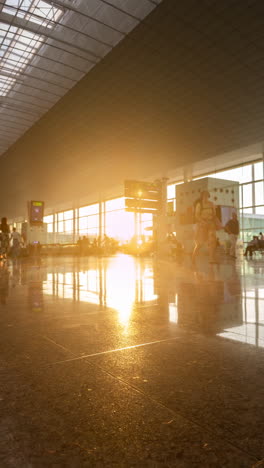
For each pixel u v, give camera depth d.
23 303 3.77
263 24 11.23
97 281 6.17
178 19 11.28
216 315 3.00
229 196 25.39
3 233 16.92
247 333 2.39
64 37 12.36
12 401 1.37
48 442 1.08
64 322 2.80
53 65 14.22
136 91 15.62
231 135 20.44
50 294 4.49
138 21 11.51
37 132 20.50
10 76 14.64
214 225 11.73
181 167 27.78
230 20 11.18
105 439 1.09
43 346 2.13
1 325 2.71
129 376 1.62
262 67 13.55
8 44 12.87
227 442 1.06
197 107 16.94
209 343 2.16
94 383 1.54
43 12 11.56
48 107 17.28
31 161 26.66
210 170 29.16
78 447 1.05
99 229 44.72
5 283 5.89
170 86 15.12
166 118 18.20
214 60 13.21
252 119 18.23
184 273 7.89
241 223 26.75
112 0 11.12
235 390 1.45
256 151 23.77
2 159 26.31
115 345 2.13
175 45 12.51
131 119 18.47
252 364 1.77
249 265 11.20
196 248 11.79
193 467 0.94
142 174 30.31
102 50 13.01
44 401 1.37
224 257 20.19
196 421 1.19
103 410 1.28
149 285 5.40
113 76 14.52
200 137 20.77
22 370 1.72
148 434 1.11
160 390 1.46
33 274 7.94
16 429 1.16
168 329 2.53
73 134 20.72
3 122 19.02
